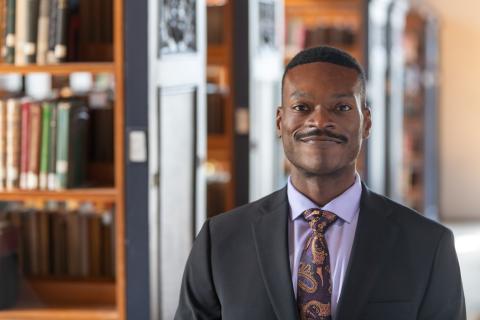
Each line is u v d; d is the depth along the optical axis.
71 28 3.97
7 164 3.87
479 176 13.12
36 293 4.16
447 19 13.04
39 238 4.23
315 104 2.03
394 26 9.80
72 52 3.99
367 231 2.05
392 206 2.11
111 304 4.10
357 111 2.04
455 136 13.17
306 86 2.03
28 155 3.86
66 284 4.17
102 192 3.80
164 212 3.97
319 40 8.64
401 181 11.16
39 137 3.85
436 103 12.84
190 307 2.17
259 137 6.34
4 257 4.03
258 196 6.34
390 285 2.01
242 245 2.11
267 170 6.64
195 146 4.41
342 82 2.03
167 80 3.98
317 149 2.02
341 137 2.02
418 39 12.20
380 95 9.21
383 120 9.44
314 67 2.04
